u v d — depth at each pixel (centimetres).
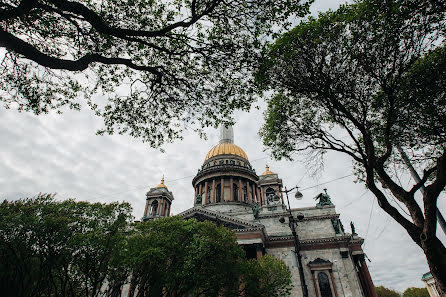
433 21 1189
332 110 1551
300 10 1173
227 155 7288
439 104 1398
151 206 6369
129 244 2420
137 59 1476
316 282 4025
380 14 1251
